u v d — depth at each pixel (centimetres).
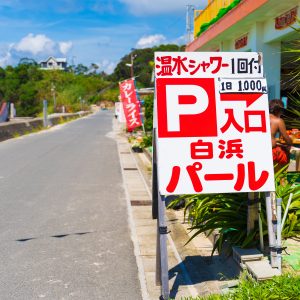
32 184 973
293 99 583
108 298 410
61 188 930
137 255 524
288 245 468
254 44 991
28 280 452
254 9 859
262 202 479
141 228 636
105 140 2183
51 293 421
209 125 394
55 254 529
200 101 396
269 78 984
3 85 7656
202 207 532
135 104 1992
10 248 550
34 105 7444
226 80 401
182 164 386
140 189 926
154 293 418
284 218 456
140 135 2108
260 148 399
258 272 390
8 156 1484
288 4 814
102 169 1206
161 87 394
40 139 2230
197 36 1448
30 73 8756
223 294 360
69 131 2911
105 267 487
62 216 703
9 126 2339
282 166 586
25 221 673
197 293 411
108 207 764
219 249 468
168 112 391
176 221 650
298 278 357
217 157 392
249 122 400
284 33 870
